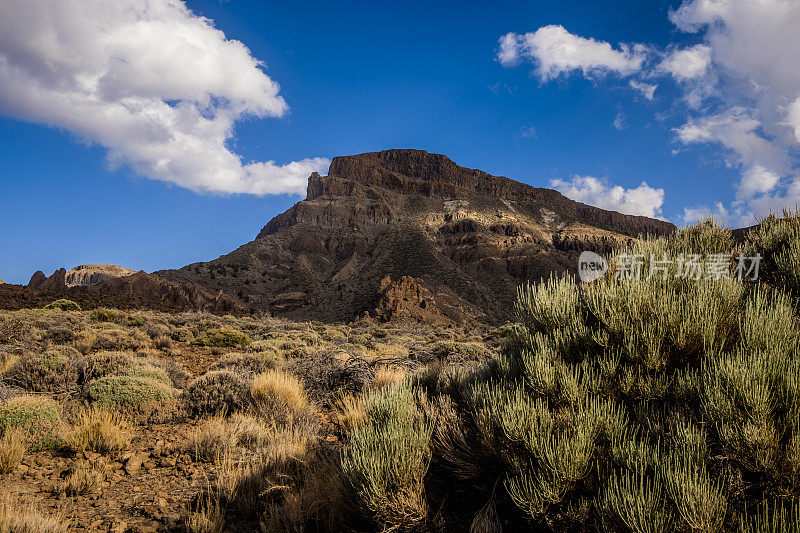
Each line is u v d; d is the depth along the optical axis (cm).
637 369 321
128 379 643
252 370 936
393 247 16362
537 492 249
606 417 286
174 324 2644
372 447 312
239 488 379
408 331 3562
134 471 429
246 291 12312
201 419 605
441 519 277
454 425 353
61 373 780
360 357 988
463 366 578
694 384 284
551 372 329
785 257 406
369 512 292
